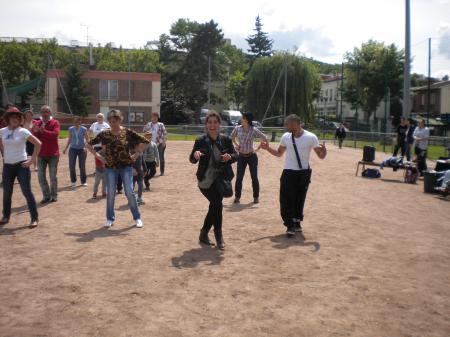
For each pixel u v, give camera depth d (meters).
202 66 66.50
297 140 7.39
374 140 37.03
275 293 4.93
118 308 4.45
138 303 4.58
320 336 3.98
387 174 16.80
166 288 5.00
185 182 13.62
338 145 35.50
